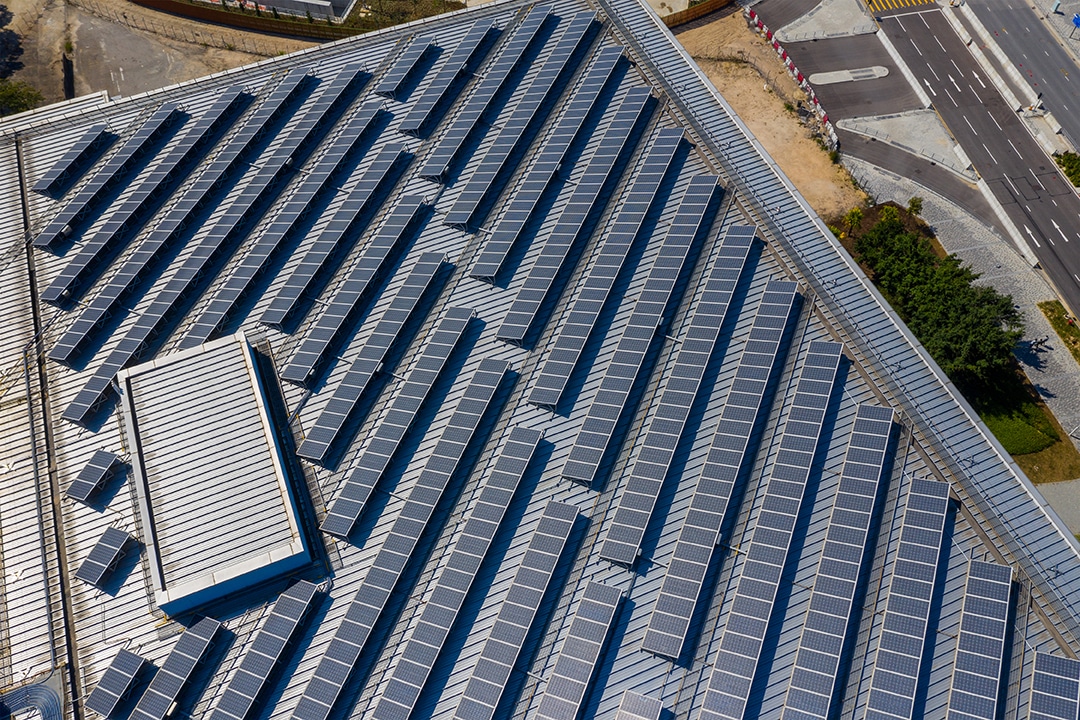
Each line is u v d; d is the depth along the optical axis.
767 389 42.84
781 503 38.31
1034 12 100.31
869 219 80.69
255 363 46.00
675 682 34.59
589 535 38.81
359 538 40.25
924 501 37.84
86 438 45.28
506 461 41.00
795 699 33.19
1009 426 66.00
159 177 57.25
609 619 35.66
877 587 36.12
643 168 53.28
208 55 100.62
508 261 49.97
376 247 51.03
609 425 41.28
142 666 36.69
